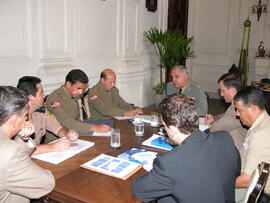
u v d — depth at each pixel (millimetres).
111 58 4383
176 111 1188
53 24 3303
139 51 5070
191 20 6754
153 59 5539
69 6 3492
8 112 1219
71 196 1251
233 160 1179
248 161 1495
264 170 1159
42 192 1261
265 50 6195
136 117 2625
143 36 5137
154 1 5262
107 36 4238
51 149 1743
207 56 6887
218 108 6074
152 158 1646
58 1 3330
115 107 2914
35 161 1596
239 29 6422
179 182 1079
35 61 3125
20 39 2930
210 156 1125
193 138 1164
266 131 1517
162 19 5672
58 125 2145
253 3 6176
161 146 1850
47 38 3248
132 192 1216
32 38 3057
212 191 1076
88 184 1347
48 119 2127
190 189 1074
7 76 2832
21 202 1339
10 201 1296
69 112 2475
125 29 4578
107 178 1409
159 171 1104
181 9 6348
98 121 2453
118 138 1847
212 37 6762
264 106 1652
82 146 1842
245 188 1562
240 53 6246
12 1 2799
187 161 1094
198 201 1076
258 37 6242
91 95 2912
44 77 3227
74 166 1543
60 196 1295
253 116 1651
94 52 4020
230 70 6082
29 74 3062
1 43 2742
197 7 6816
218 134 1264
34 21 3057
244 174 1479
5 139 1226
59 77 3430
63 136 2049
